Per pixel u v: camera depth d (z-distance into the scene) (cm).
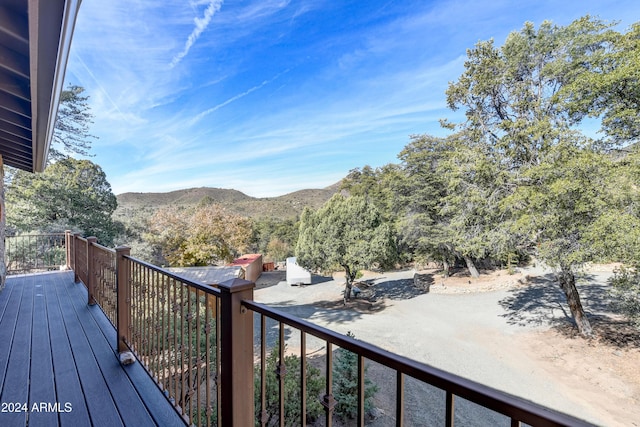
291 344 743
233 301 124
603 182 674
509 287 1346
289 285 1664
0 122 312
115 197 1520
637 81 638
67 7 131
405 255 1545
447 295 1327
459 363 738
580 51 790
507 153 895
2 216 485
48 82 202
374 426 462
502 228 894
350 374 448
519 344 834
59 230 1157
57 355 257
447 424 71
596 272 1424
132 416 180
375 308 1207
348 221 1279
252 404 128
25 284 512
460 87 1029
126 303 262
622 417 531
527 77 915
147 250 1469
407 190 1508
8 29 154
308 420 389
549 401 583
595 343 790
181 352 183
